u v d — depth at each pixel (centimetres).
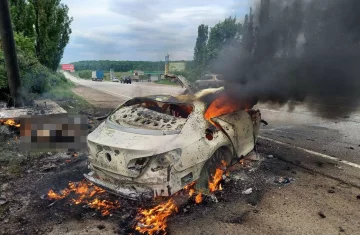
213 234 310
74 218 342
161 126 378
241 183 436
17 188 421
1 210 357
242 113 489
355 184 435
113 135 368
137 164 335
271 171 484
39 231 315
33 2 1911
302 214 350
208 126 400
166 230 317
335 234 310
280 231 315
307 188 421
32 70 1191
